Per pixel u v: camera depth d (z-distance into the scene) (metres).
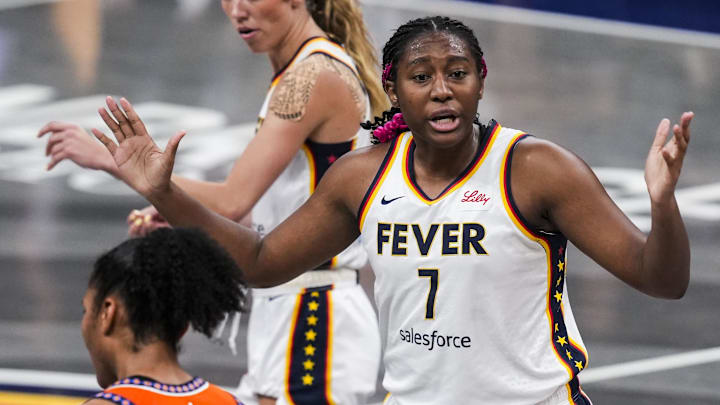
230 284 9.25
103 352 9.23
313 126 15.27
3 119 38.41
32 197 32.56
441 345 10.87
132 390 8.92
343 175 11.53
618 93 46.81
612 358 24.56
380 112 15.95
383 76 11.13
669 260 10.12
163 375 9.12
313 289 15.57
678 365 24.27
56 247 29.31
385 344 11.52
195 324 9.06
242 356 23.69
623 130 42.22
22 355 23.36
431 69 10.48
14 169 34.34
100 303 9.08
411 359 11.09
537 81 47.56
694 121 43.75
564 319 11.21
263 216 16.02
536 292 10.90
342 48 15.67
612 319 26.64
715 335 26.06
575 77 48.62
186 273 8.99
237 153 36.09
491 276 10.68
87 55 46.16
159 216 15.73
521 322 10.84
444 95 10.41
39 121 38.38
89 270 28.02
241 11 15.48
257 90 43.25
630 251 10.44
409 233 10.91
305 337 15.52
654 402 22.33
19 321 25.11
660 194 9.86
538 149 10.73
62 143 14.66
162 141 36.78
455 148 10.80
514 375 10.88
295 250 11.98
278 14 15.39
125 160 11.43
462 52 10.47
